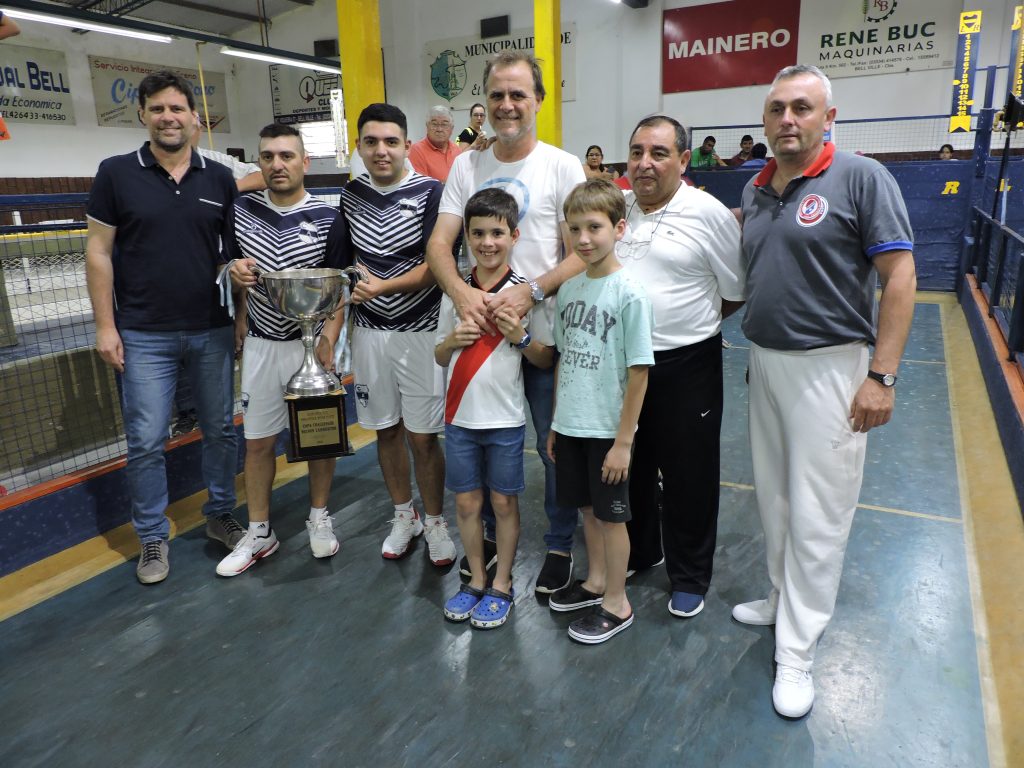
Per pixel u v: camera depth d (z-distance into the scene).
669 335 1.98
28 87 12.39
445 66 13.28
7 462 2.72
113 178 2.29
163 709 1.84
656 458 2.14
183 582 2.46
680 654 2.00
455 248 2.26
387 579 2.45
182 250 2.38
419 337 2.35
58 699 1.89
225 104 15.55
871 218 1.60
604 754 1.65
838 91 10.54
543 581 2.31
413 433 2.40
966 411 3.91
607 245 1.83
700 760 1.62
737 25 10.94
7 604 2.34
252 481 2.54
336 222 2.40
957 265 7.80
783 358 1.76
